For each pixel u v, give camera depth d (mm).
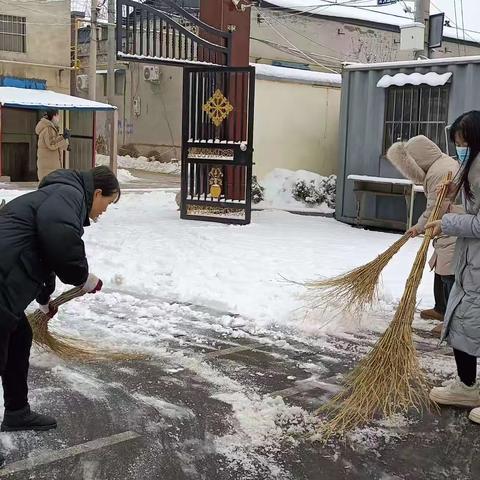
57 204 3240
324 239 9781
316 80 14117
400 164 5332
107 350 4883
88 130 18562
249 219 11062
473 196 3850
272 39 23109
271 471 3285
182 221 11312
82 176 3463
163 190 17656
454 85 10266
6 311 3170
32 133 19047
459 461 3449
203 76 11320
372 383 3861
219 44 11891
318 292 5586
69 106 17422
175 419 3828
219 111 11211
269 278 7090
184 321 5758
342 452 3504
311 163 14414
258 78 13367
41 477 3148
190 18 11219
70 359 4715
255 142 13539
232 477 3213
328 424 3738
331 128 14602
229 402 4086
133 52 10742
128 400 4082
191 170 11477
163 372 4566
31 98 17531
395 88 11039
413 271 4031
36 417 3633
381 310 6184
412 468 3363
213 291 6559
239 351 5047
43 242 3195
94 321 5660
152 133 28719
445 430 3797
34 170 19141
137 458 3363
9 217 3230
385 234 10641
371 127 11352
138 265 7605
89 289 3766
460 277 3879
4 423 3604
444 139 10461
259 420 3824
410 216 10336
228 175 11398
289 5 23047
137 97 29250
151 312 5984
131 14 13078
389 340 3936
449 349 5188
